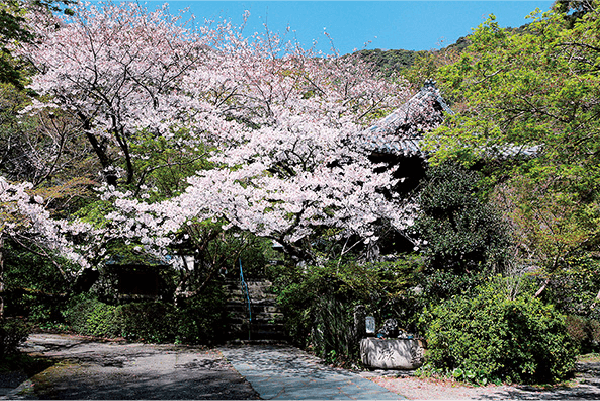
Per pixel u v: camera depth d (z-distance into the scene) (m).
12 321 8.20
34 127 14.52
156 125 11.58
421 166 13.12
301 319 11.12
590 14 6.54
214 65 14.23
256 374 7.82
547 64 6.76
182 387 6.71
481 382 7.08
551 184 7.66
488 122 7.09
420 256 10.30
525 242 11.12
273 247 16.52
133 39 12.60
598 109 6.39
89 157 15.10
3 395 5.82
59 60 11.54
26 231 9.09
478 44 6.98
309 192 8.66
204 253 12.49
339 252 11.67
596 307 11.68
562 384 7.37
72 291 13.02
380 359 8.24
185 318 11.98
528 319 7.51
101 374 7.45
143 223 10.45
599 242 10.87
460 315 7.61
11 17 8.73
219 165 10.59
